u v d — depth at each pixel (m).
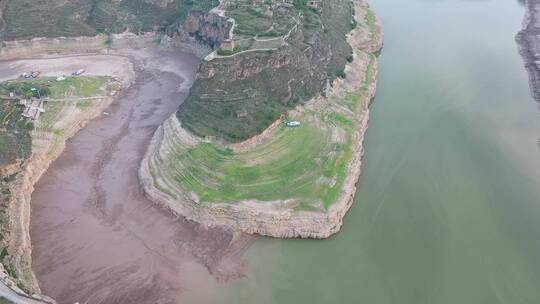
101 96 118.00
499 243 74.00
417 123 104.00
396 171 89.75
